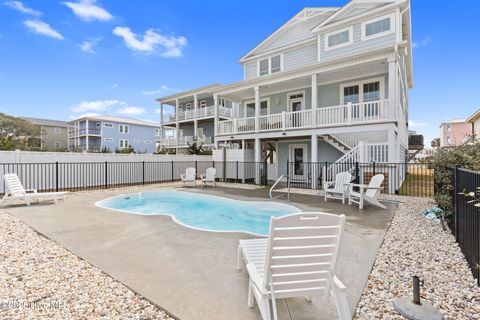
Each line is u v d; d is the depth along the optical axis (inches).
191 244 155.8
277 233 76.8
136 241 161.2
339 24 497.4
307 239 79.2
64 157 418.0
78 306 90.9
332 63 414.0
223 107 897.5
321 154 537.6
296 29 600.1
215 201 345.7
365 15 465.1
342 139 477.1
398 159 418.9
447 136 1268.5
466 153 175.8
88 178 447.8
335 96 505.0
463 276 114.9
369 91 466.9
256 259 100.4
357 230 186.5
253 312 86.7
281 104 585.9
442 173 207.5
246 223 251.3
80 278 112.0
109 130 1337.4
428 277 113.8
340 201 308.2
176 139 949.2
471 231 120.4
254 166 558.3
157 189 431.8
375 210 256.5
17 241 161.6
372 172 380.8
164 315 86.6
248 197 345.7
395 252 143.9
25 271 118.6
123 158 495.8
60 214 237.6
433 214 220.4
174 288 102.7
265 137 505.7
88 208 266.1
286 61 604.7
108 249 147.0
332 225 80.8
